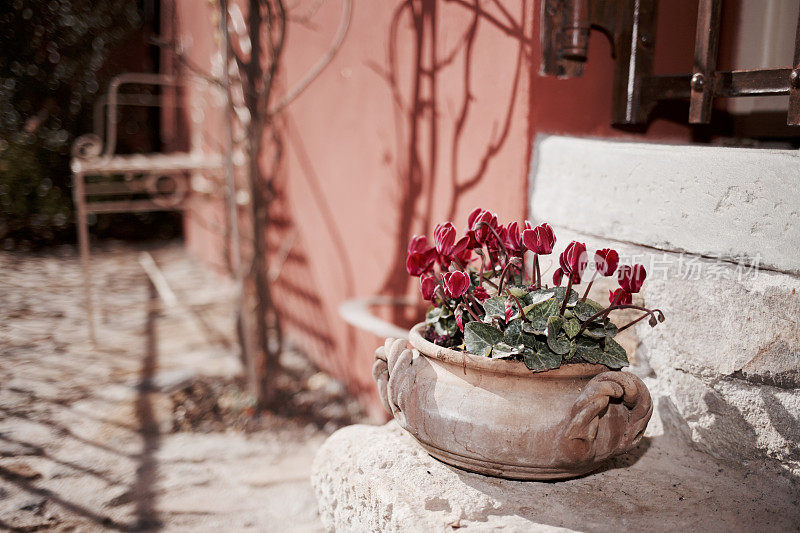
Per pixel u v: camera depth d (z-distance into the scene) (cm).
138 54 690
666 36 178
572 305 116
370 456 133
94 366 348
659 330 148
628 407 115
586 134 183
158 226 703
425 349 119
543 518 113
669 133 192
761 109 192
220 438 277
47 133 635
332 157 340
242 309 306
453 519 111
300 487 238
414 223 264
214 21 333
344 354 338
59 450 256
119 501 223
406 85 263
